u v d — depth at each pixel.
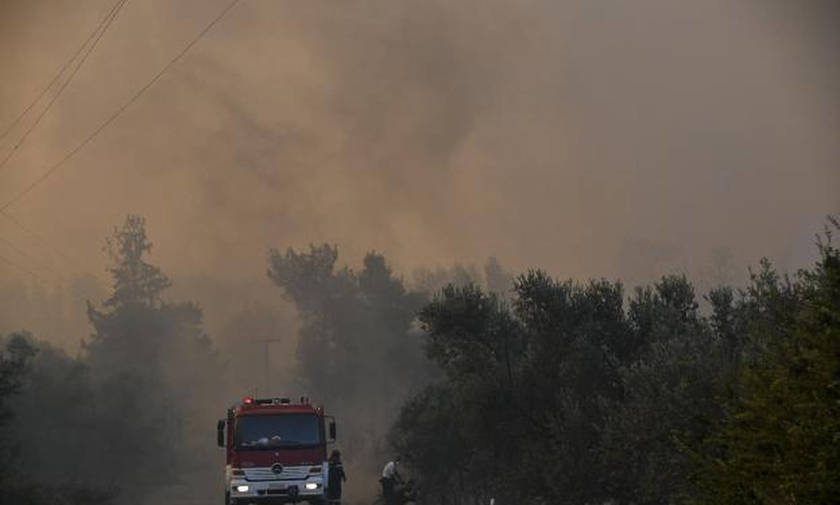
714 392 39.81
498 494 67.06
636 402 44.09
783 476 20.00
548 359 57.50
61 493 96.25
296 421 65.88
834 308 21.20
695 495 37.47
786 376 21.02
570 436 51.59
